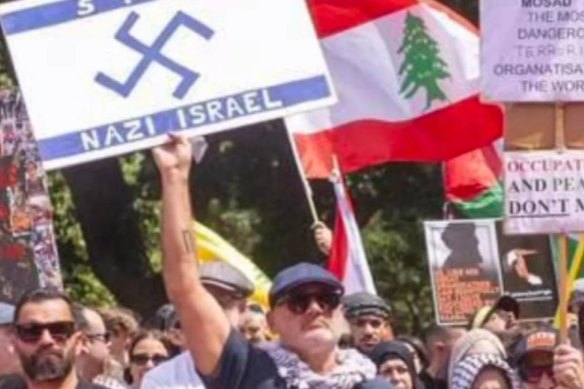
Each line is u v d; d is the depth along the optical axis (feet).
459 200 50.93
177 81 27.63
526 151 34.50
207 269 32.12
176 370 31.37
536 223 34.37
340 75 49.06
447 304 48.98
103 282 76.23
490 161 50.80
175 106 27.61
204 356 26.13
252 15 27.84
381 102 48.83
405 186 85.05
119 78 27.58
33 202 38.93
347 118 48.70
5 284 39.01
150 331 39.14
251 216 85.66
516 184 34.45
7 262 39.06
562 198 34.40
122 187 75.46
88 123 27.50
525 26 34.78
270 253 85.71
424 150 48.85
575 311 39.04
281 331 26.27
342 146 48.65
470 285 48.93
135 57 27.61
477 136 48.83
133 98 27.53
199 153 33.76
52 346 29.58
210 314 26.23
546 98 34.60
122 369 40.60
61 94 27.53
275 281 26.48
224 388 26.09
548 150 34.47
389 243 84.69
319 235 45.47
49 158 27.45
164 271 26.45
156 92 27.58
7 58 72.49
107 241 75.77
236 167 84.53
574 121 34.63
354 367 26.16
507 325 43.47
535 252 48.85
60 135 27.48
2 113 39.22
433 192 84.99
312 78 27.81
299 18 27.86
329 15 48.91
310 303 26.13
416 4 48.88
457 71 48.80
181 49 27.68
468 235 48.96
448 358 41.96
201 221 84.94
